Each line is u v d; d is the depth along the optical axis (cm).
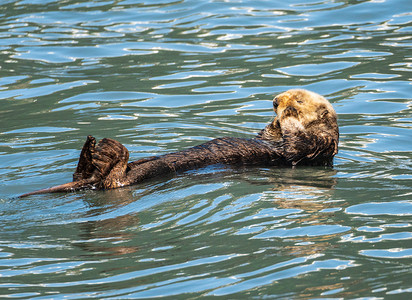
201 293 1195
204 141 2300
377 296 1157
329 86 2889
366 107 2638
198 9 4084
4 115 2675
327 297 1161
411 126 2394
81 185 1766
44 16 4028
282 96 2227
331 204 1625
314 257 1319
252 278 1242
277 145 2120
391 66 3075
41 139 2364
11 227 1533
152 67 3238
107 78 3111
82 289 1231
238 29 3728
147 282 1247
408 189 1730
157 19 3938
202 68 3206
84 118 2614
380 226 1468
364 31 3603
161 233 1475
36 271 1311
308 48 3403
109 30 3772
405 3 3972
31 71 3212
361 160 2075
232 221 1527
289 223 1502
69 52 3466
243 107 2695
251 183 1820
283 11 4012
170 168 1895
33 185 1870
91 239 1456
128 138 2353
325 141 2064
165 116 2616
